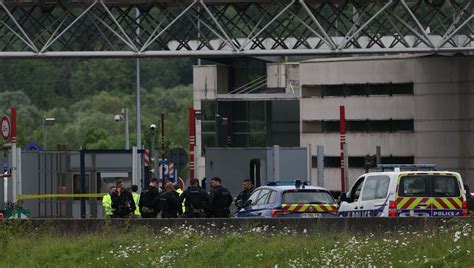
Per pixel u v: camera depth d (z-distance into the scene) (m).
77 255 79.50
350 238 80.94
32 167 145.88
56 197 141.50
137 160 135.00
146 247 78.56
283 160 140.88
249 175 140.25
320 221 86.94
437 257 68.31
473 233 76.44
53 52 184.88
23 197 129.88
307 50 186.62
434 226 84.31
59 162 146.38
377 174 94.38
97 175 142.25
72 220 92.50
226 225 89.75
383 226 85.75
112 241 83.31
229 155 141.88
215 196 104.50
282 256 72.62
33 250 83.12
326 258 68.06
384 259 68.19
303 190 98.00
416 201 91.56
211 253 74.81
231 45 186.12
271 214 97.38
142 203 105.81
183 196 104.19
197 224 90.50
